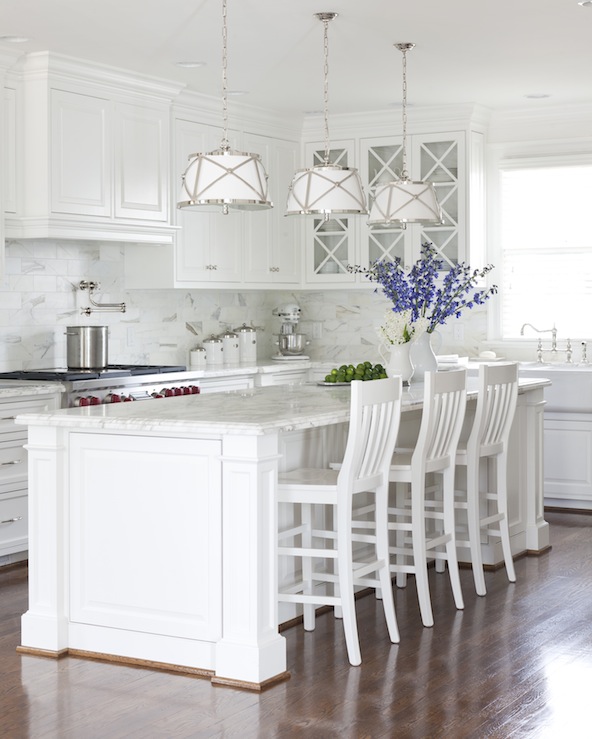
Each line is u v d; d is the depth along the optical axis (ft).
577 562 18.80
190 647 13.04
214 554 12.82
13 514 18.44
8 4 16.25
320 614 15.69
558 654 13.57
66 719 11.51
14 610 15.74
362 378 17.85
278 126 25.54
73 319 22.07
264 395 16.30
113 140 20.65
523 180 25.61
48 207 19.24
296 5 16.52
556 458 23.62
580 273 25.18
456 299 25.63
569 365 24.36
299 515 15.12
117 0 16.08
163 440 13.12
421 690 12.31
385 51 19.42
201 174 14.17
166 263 22.79
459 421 15.80
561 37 18.53
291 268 26.25
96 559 13.65
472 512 16.55
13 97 19.19
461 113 24.53
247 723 11.36
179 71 20.80
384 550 14.19
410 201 17.81
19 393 18.21
